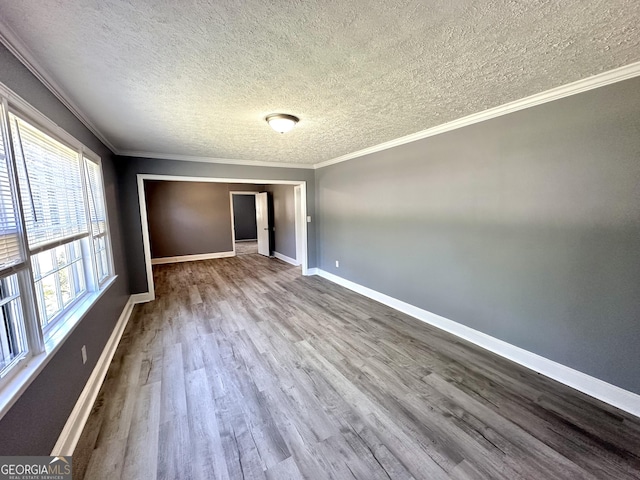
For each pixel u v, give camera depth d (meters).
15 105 1.36
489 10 1.23
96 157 2.85
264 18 1.25
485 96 2.22
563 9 1.22
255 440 1.70
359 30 1.36
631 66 1.75
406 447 1.64
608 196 1.93
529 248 2.38
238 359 2.62
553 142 2.17
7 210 1.28
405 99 2.24
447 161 3.00
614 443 1.65
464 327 2.98
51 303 1.78
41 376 1.38
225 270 6.51
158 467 1.52
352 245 4.72
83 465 1.52
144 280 4.29
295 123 2.73
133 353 2.74
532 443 1.66
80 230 2.29
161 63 1.63
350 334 3.12
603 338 2.00
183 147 3.81
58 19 1.22
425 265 3.38
